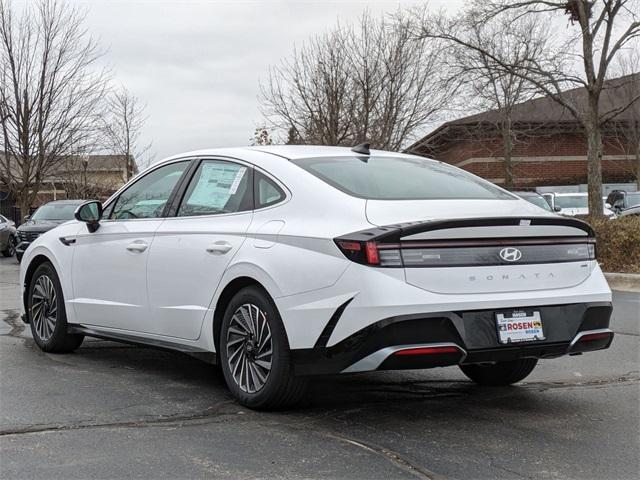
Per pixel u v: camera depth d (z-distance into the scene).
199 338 4.99
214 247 4.84
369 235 4.00
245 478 3.45
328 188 4.47
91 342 7.05
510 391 5.32
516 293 4.21
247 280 4.64
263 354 4.48
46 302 6.48
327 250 4.13
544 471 3.61
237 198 4.98
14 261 20.53
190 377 5.55
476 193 4.83
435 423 4.42
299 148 5.22
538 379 5.72
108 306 5.75
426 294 3.97
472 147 29.25
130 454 3.75
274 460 3.69
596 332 4.46
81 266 6.04
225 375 4.76
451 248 4.08
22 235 18.33
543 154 29.91
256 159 5.01
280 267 4.34
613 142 30.42
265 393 4.44
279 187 4.71
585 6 14.09
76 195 34.34
